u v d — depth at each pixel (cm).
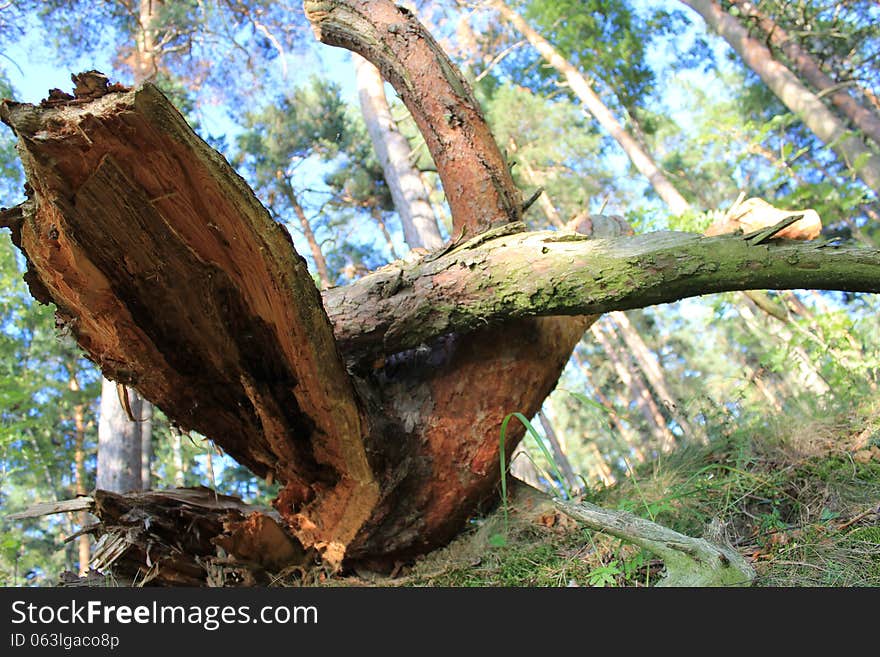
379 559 214
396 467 202
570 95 1359
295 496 214
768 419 253
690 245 161
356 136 994
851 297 594
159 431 821
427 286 193
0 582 322
